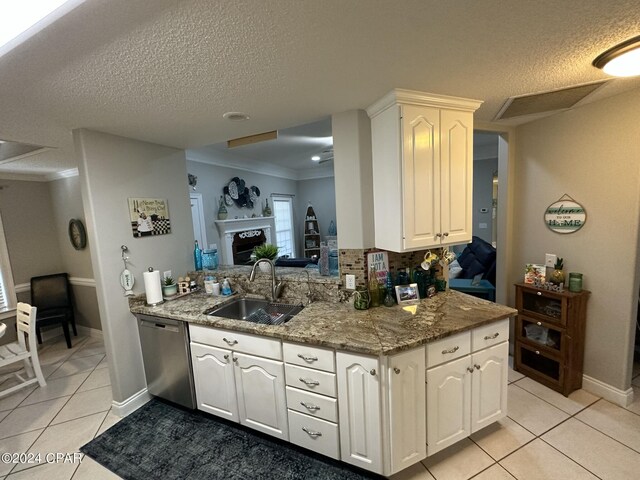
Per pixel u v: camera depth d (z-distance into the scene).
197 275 2.87
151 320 2.33
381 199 2.03
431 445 1.70
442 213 1.96
